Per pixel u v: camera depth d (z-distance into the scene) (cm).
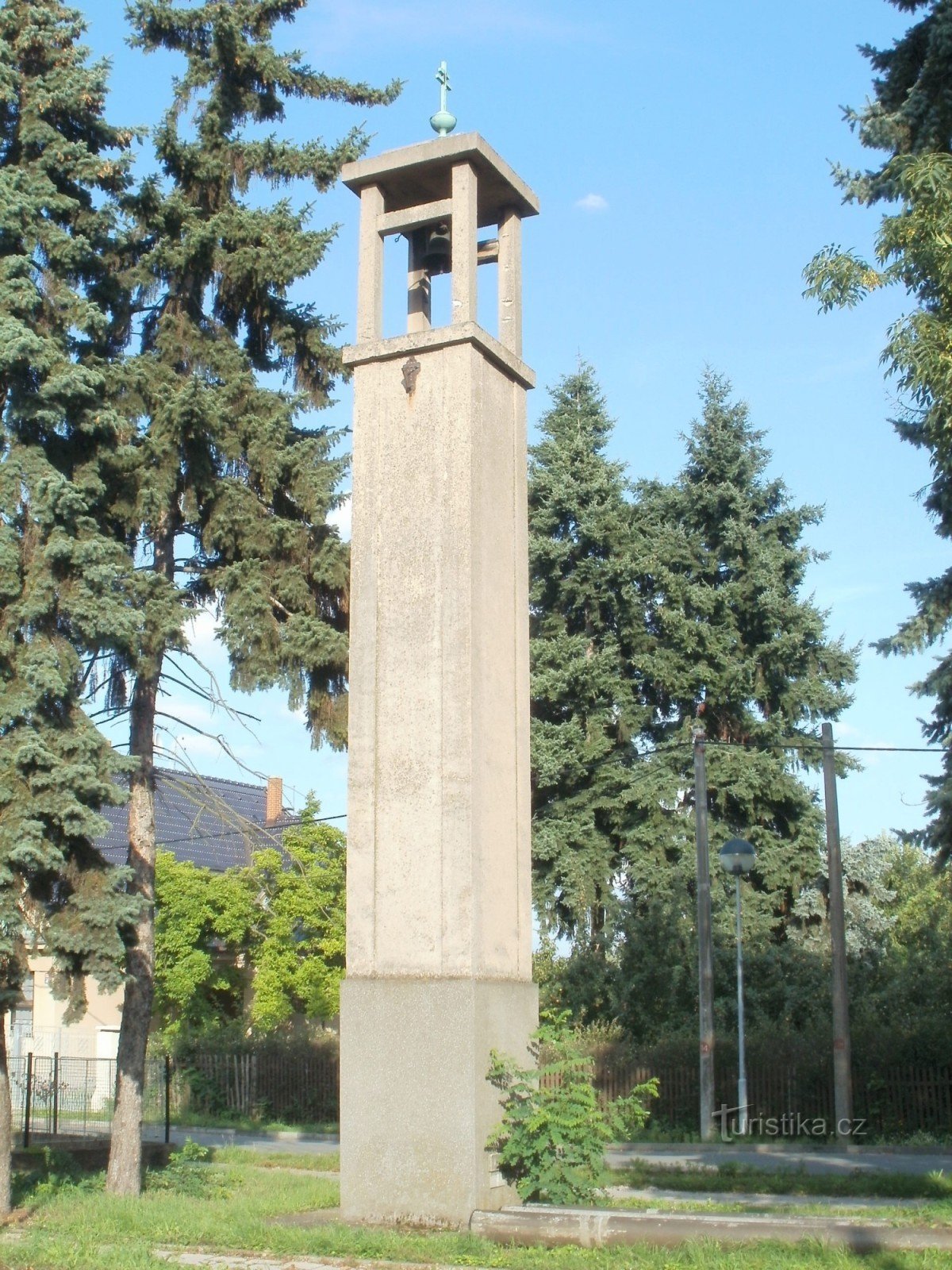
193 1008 3659
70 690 1539
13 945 1464
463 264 1461
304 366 1991
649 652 4072
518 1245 1195
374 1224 1295
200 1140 2784
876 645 2214
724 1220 1155
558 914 3947
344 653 1836
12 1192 1620
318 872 3525
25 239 1628
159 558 1909
